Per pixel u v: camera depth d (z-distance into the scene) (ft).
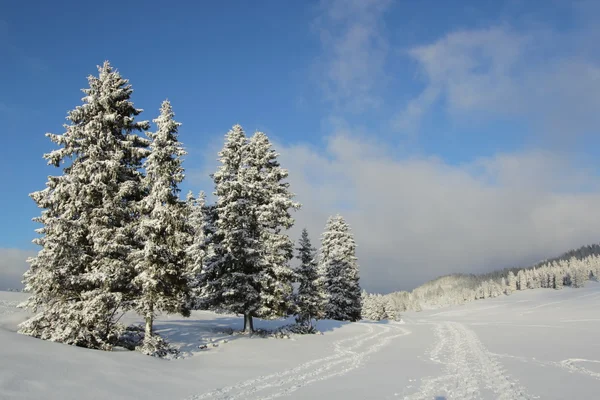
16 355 37.52
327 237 171.94
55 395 30.96
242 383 45.21
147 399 35.19
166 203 62.23
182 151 63.82
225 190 85.76
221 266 85.71
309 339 91.35
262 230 89.97
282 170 97.50
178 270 63.10
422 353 74.69
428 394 39.73
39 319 55.16
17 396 28.66
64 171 60.85
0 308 86.79
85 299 55.83
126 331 67.51
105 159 61.57
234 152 88.22
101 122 62.44
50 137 59.11
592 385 43.83
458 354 73.05
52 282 54.60
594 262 588.91
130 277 61.26
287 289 87.10
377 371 54.24
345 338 99.35
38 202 57.52
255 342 76.59
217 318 126.82
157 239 60.90
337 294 157.69
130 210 61.98
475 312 448.24
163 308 60.80
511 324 153.79
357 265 165.99
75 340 52.75
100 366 42.16
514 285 613.93
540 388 42.52
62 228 55.67
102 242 57.16
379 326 147.84
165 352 57.72
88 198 58.49
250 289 83.71
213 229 87.81
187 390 40.24
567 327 130.11
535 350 76.48
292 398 37.73
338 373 52.65
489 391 41.14
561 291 511.40
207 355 62.13
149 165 63.16
